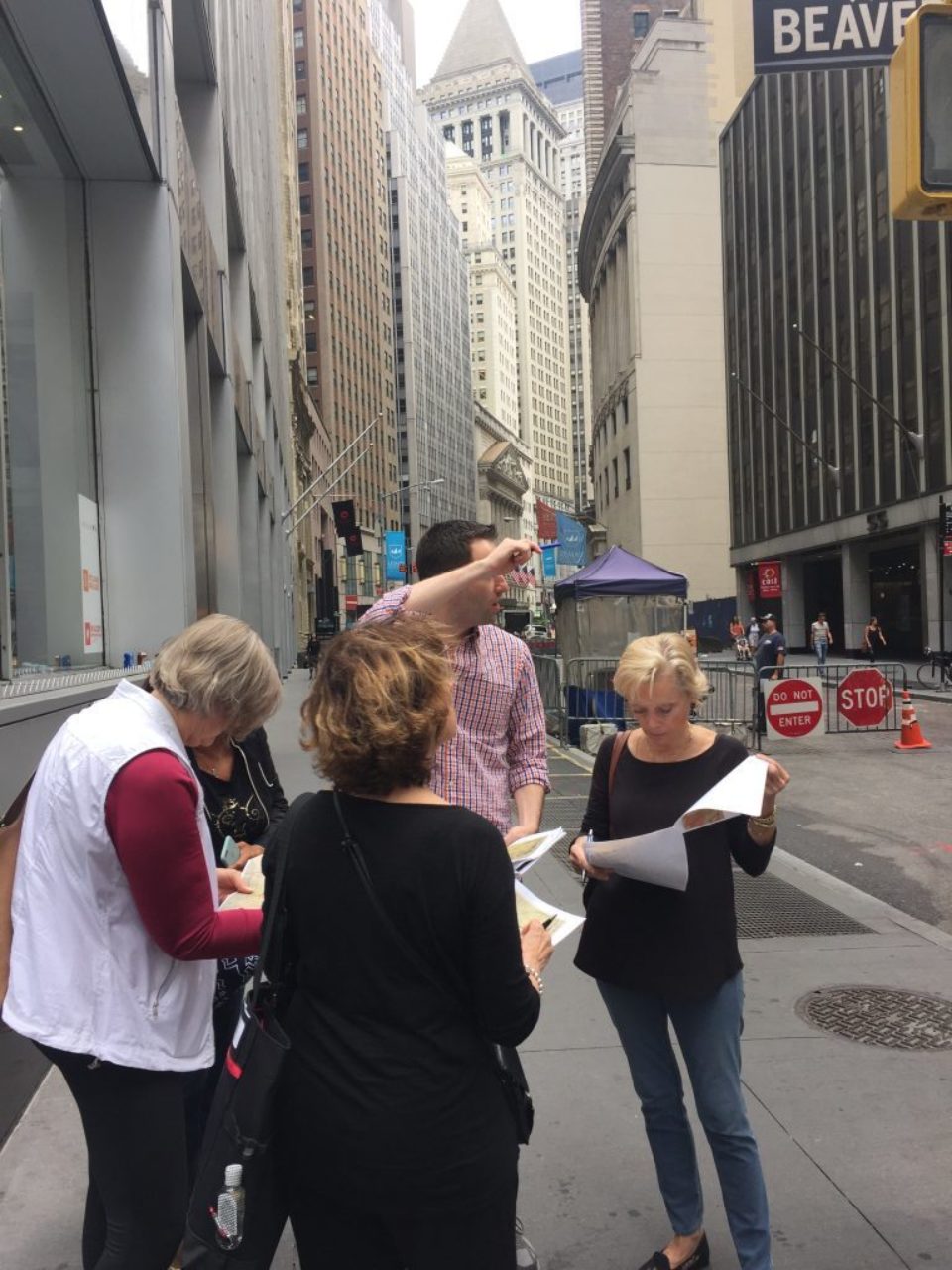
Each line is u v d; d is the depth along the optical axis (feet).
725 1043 7.90
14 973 6.08
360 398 334.24
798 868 22.20
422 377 417.08
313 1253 5.24
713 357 180.96
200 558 36.32
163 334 24.03
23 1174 9.57
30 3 16.78
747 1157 7.76
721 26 180.86
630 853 7.64
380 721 5.11
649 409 179.93
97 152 22.34
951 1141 10.15
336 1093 4.97
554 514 173.88
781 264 137.80
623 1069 11.94
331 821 5.30
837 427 119.14
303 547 192.13
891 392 104.42
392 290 396.78
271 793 9.31
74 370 22.89
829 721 50.85
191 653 6.60
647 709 8.19
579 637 45.16
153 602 24.04
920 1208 8.99
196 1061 6.41
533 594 319.27
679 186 180.14
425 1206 4.91
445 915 5.04
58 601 20.80
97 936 6.03
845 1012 13.66
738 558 160.25
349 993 5.09
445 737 5.50
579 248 238.27
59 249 22.39
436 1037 5.04
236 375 54.24
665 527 179.32
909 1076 11.66
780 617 147.74
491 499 534.78
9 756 9.73
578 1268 8.35
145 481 24.02
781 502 139.54
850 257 114.21
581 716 42.98
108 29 17.90
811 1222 8.79
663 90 179.83
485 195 649.20
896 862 23.77
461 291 515.91
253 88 70.38
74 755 6.05
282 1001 5.49
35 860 6.10
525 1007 5.17
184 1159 6.39
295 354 161.17
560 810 28.50
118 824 5.88
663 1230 8.84
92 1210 7.09
